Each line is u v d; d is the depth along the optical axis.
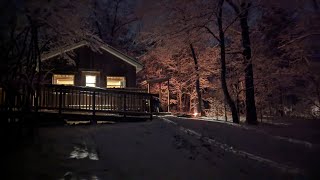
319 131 12.79
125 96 12.70
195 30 18.16
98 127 10.24
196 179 6.80
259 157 8.84
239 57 20.70
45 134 8.38
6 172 5.66
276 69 20.56
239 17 16.02
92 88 11.73
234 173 7.50
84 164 6.64
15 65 6.93
